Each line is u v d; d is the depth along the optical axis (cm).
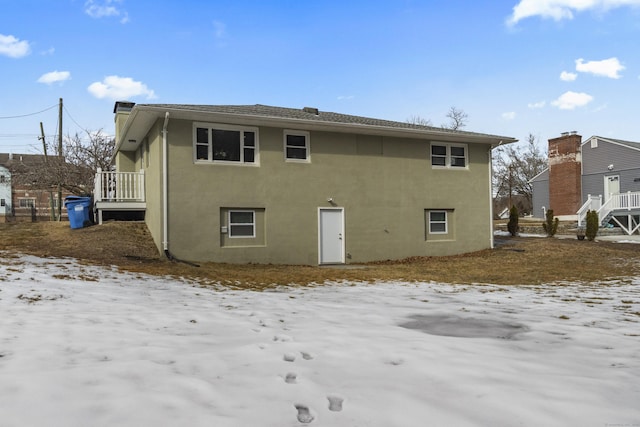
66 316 538
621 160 2952
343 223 1538
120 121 1902
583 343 462
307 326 524
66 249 1206
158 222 1316
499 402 291
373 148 1598
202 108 1338
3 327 471
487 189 1791
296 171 1473
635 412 278
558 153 3281
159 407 276
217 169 1360
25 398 283
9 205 4453
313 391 311
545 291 905
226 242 1378
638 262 1445
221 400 291
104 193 1625
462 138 1706
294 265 1422
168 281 922
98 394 292
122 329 483
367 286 966
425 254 1669
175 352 397
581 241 2028
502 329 532
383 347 429
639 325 562
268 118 1366
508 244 1906
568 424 261
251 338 458
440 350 422
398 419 267
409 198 1648
